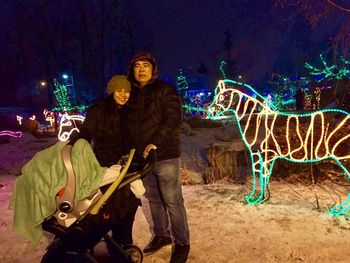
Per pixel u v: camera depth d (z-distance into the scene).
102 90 24.92
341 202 5.10
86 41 24.62
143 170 2.88
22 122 20.19
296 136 6.44
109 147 3.36
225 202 5.25
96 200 2.79
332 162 6.24
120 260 3.07
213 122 13.71
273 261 3.56
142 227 4.45
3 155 11.05
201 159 9.58
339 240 3.92
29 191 2.61
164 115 3.22
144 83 3.40
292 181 6.24
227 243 3.95
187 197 5.60
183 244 3.56
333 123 7.27
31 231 2.66
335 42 5.59
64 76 25.05
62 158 2.62
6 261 3.75
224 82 4.73
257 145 8.45
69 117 10.77
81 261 2.83
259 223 4.44
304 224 4.36
